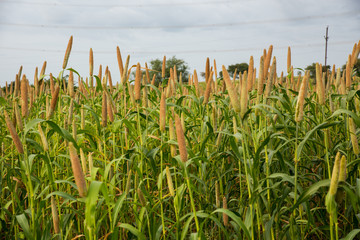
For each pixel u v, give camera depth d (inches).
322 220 141.3
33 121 111.3
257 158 111.3
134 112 143.8
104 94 139.3
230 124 181.5
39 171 177.9
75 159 80.0
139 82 144.2
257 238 134.5
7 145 189.5
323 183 94.2
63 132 114.7
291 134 155.4
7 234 141.9
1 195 161.2
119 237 144.7
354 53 152.9
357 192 102.1
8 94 294.8
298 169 163.3
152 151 141.9
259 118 141.5
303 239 126.3
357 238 143.9
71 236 142.4
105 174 113.0
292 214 113.0
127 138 165.8
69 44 168.6
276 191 133.3
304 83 107.6
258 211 124.7
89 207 78.8
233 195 180.4
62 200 151.6
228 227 161.9
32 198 117.5
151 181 176.6
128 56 165.0
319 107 174.9
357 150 111.5
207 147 168.9
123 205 138.0
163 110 116.6
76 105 172.9
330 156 141.4
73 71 169.2
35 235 119.9
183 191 119.4
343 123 150.7
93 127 198.7
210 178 160.2
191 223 155.6
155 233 126.6
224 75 108.8
